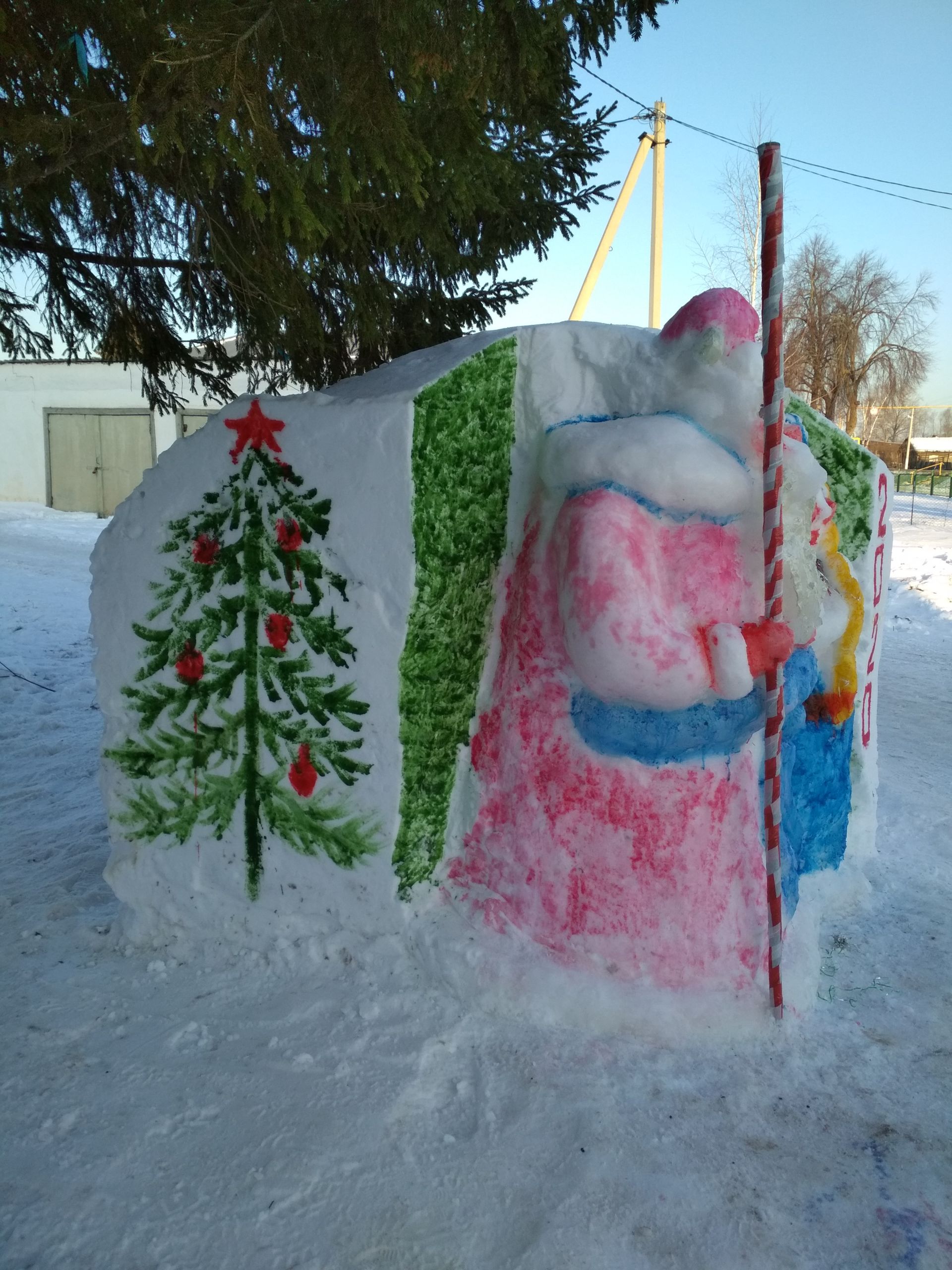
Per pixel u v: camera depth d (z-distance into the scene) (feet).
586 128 18.75
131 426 67.56
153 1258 6.42
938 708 23.91
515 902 9.45
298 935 10.03
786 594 9.04
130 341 19.36
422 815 9.75
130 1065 8.36
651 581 8.43
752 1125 7.80
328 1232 6.66
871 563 12.07
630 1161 7.34
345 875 9.73
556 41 13.03
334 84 10.32
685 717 8.84
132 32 11.07
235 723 9.97
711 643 8.41
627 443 8.59
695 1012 8.80
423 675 9.41
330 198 12.79
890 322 86.74
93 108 10.36
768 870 8.77
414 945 9.53
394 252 17.57
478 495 9.59
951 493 92.02
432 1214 6.82
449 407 9.07
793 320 87.56
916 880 12.85
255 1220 6.73
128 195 15.62
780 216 7.91
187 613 10.03
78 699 22.29
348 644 9.33
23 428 70.95
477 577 9.81
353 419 9.01
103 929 10.85
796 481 8.86
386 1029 8.77
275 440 9.43
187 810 10.27
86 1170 7.15
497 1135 7.57
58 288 17.58
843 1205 7.04
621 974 9.02
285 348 18.76
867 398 100.17
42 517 64.69
